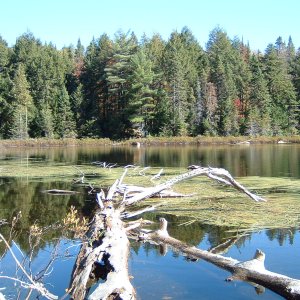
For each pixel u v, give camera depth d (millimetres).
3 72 63625
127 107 56094
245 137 53688
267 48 70250
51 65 63375
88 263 6355
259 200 12609
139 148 45312
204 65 67875
